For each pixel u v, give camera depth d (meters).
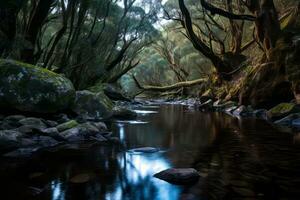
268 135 9.82
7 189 4.52
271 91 17.52
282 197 4.17
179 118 16.25
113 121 13.97
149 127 12.15
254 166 5.85
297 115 13.26
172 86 44.34
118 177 5.18
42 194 4.32
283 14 27.77
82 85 27.92
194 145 8.23
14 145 7.25
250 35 36.34
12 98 10.33
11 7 13.05
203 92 34.16
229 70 27.28
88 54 24.27
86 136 9.04
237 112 19.12
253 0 20.92
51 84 11.14
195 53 48.09
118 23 32.88
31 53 15.98
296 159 6.41
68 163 6.11
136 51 41.66
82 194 4.33
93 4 23.73
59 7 23.92
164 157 6.74
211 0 33.12
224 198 4.14
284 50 17.47
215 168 5.74
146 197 4.22
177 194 4.33
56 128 8.99
